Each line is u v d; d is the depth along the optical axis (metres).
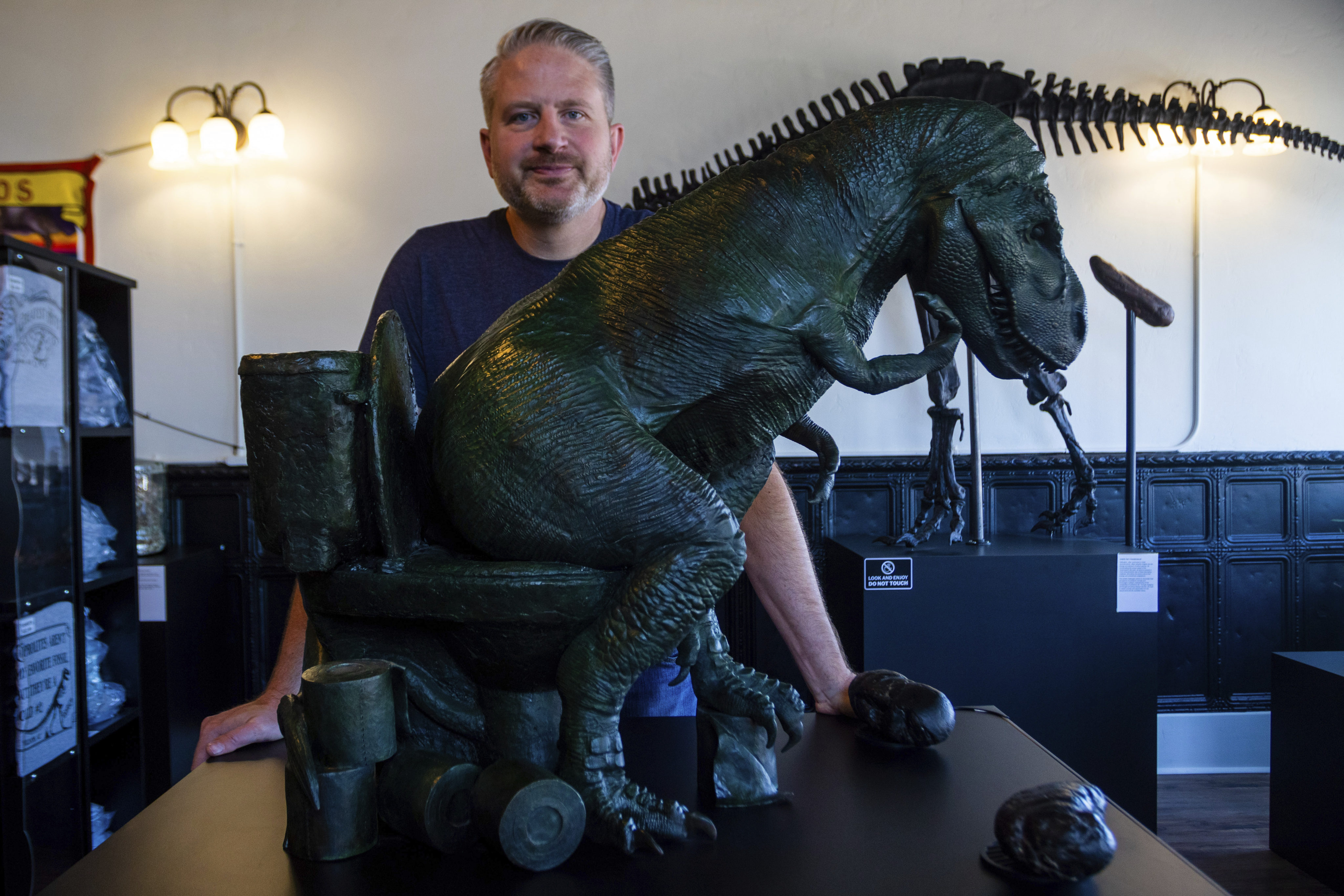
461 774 0.55
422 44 3.06
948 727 0.74
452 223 1.32
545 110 0.98
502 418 0.55
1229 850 2.31
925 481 3.04
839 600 2.50
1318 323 3.10
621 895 0.50
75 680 1.98
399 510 0.59
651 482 0.54
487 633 0.56
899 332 3.06
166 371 3.05
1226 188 3.09
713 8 3.09
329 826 0.54
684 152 3.11
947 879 0.52
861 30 3.10
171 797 0.66
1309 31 3.10
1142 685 2.12
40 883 1.84
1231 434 3.11
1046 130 3.14
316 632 0.62
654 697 1.11
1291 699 2.21
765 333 0.56
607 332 0.57
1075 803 0.53
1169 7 3.10
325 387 0.55
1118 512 3.05
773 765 0.64
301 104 3.05
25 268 1.82
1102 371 3.11
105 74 3.04
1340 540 3.05
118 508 2.33
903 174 0.60
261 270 3.05
